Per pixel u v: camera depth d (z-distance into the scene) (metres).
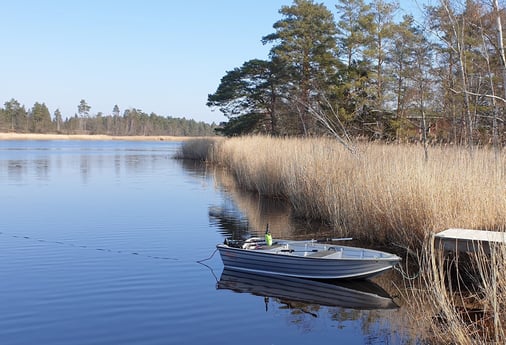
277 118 42.59
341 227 13.21
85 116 149.25
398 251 11.09
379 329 7.06
